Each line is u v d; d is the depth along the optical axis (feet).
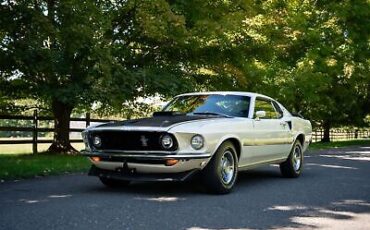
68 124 50.49
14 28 35.58
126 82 41.47
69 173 30.42
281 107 30.12
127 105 51.93
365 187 25.85
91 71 40.16
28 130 49.75
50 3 37.27
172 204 19.44
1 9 34.19
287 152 29.27
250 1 49.21
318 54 76.64
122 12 45.37
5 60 38.55
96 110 51.31
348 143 95.96
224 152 22.36
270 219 17.07
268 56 52.95
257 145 25.35
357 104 114.62
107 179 23.75
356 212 18.74
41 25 34.99
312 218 17.46
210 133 21.49
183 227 15.47
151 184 25.25
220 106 25.66
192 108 25.79
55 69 38.81
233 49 50.19
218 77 52.54
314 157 50.24
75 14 35.60
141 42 48.01
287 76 70.28
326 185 26.50
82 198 20.51
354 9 85.46
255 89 58.13
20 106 51.26
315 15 84.02
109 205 18.90
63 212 17.37
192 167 21.34
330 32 83.35
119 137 21.84
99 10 37.40
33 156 43.78
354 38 87.81
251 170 34.40
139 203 19.51
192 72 51.78
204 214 17.58
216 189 22.02
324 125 114.42
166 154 20.84
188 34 44.70
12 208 18.06
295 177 30.27
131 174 21.71
